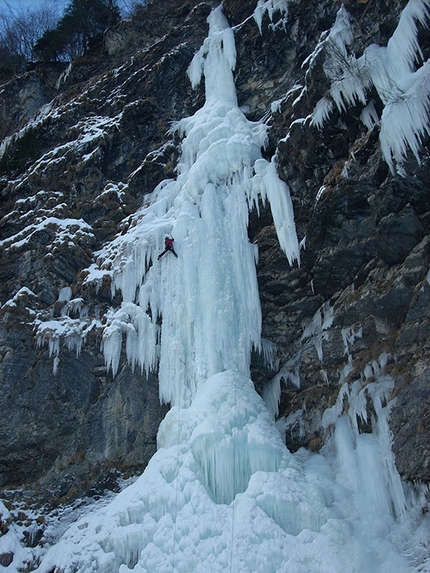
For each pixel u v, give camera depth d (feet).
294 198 51.60
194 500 38.34
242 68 65.31
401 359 41.34
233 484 39.75
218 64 66.90
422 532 34.37
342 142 47.65
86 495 46.75
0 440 48.62
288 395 49.62
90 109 74.49
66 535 42.63
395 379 40.70
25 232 60.29
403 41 41.96
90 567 37.86
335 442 42.60
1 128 86.53
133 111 69.51
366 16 45.91
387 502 37.32
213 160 56.75
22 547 43.34
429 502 35.63
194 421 42.96
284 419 48.47
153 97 70.74
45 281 55.26
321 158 49.16
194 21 74.59
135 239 55.67
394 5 44.32
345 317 47.01
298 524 36.73
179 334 49.98
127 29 85.25
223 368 47.73
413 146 39.09
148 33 83.20
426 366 39.09
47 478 47.70
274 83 62.85
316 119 47.42
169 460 41.70
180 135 66.03
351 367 45.32
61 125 73.41
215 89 65.92
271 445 40.75
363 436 41.06
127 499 40.93
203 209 55.01
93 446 48.65
